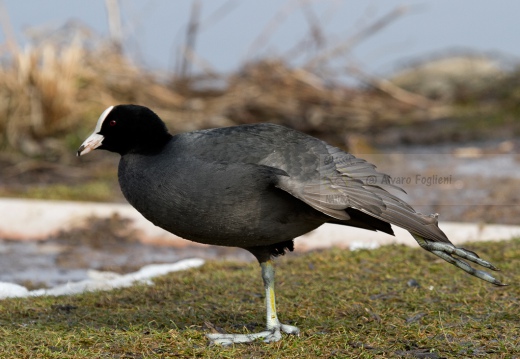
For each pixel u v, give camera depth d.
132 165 7.48
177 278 10.08
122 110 7.49
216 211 7.16
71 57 20.69
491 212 14.49
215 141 7.32
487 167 17.89
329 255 10.91
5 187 16.84
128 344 7.22
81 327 7.88
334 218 7.18
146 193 7.33
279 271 10.28
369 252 10.91
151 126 7.50
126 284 10.09
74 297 9.29
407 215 6.95
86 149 7.52
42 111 19.61
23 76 19.72
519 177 16.78
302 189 6.97
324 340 7.38
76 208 13.88
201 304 8.80
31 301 9.16
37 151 19.11
